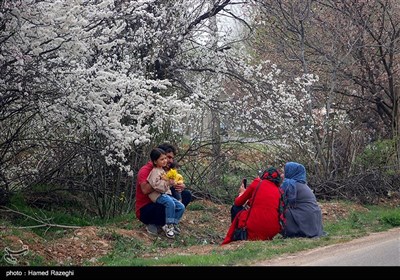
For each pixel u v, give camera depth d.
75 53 12.25
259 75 16.45
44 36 11.79
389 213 14.62
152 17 13.84
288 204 12.25
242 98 16.66
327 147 18.14
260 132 16.64
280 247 10.84
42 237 11.38
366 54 20.02
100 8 12.88
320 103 19.39
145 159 14.71
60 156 13.85
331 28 19.94
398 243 10.89
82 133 13.50
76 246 10.92
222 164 16.56
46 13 11.61
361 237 12.28
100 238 11.54
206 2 16.53
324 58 19.47
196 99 15.12
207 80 16.92
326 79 19.83
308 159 17.84
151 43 15.07
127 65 13.20
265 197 11.98
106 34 12.99
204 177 16.42
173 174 12.41
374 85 20.09
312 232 12.17
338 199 17.69
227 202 16.25
